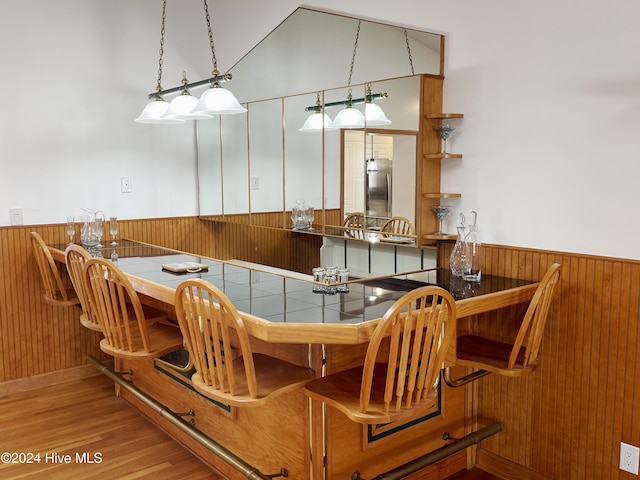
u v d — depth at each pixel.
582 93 2.37
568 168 2.44
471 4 2.72
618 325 2.32
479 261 2.68
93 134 4.00
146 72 4.20
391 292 2.54
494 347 2.63
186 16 4.34
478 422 2.89
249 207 4.15
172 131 4.39
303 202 3.69
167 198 4.41
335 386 2.13
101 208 4.08
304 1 3.59
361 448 2.31
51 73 3.80
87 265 2.63
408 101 2.88
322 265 3.57
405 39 2.99
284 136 3.80
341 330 1.95
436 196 2.84
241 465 2.34
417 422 2.55
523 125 2.57
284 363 2.38
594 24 2.31
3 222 3.69
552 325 2.55
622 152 2.26
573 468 2.53
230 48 4.29
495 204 2.72
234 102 2.85
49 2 3.75
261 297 2.45
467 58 2.76
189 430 2.67
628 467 2.33
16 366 3.81
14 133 3.69
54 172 3.86
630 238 2.27
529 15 2.51
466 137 2.80
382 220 3.10
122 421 3.34
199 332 2.13
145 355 2.60
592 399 2.43
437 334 2.00
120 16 4.05
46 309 3.90
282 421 2.31
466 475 2.82
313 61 3.53
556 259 2.51
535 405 2.65
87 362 4.11
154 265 3.27
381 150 3.07
